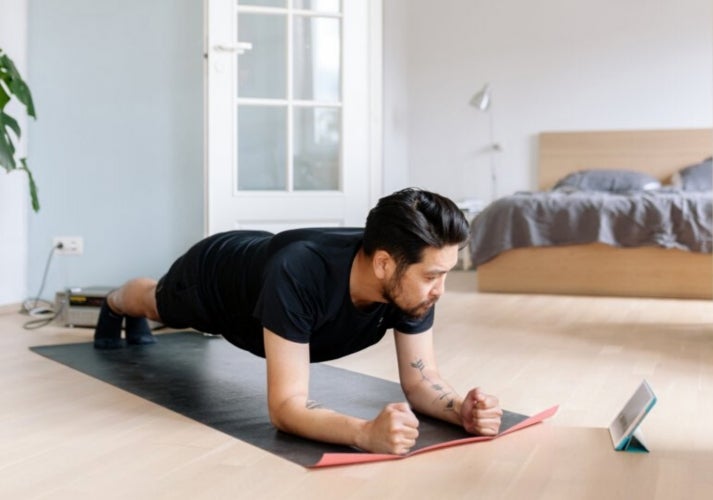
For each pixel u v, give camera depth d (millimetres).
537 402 2518
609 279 5145
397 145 7219
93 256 4336
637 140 6801
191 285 2484
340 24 4250
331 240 2049
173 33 4281
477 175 7312
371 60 4273
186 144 4324
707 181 6340
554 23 7012
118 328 3252
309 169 4305
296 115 4250
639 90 6844
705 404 2482
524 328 3906
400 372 2273
